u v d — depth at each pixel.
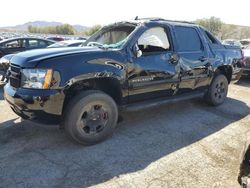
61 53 3.83
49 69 3.57
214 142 4.31
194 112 5.73
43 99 3.55
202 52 5.46
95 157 3.71
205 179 3.29
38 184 3.10
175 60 4.86
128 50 4.25
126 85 4.24
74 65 3.72
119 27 4.84
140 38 4.43
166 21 5.04
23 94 3.61
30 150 3.86
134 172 3.39
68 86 3.67
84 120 3.92
